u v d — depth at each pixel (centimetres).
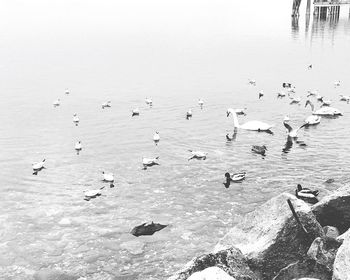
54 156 2995
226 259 1309
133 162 2877
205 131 3522
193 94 4859
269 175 2638
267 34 10725
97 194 2405
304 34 10512
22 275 1777
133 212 2233
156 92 4981
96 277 1759
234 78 5744
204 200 2345
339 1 13050
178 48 8694
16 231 2072
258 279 1325
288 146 3133
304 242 1427
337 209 1648
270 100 4553
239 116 3956
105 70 6456
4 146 3206
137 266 1816
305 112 4059
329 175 2609
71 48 8875
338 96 4712
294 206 1509
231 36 10500
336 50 8050
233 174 2589
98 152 3066
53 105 4419
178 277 1252
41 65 6938
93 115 4053
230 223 2111
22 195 2422
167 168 2769
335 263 1195
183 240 1981
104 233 2052
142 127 3653
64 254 1906
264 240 1452
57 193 2442
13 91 5131
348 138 3275
